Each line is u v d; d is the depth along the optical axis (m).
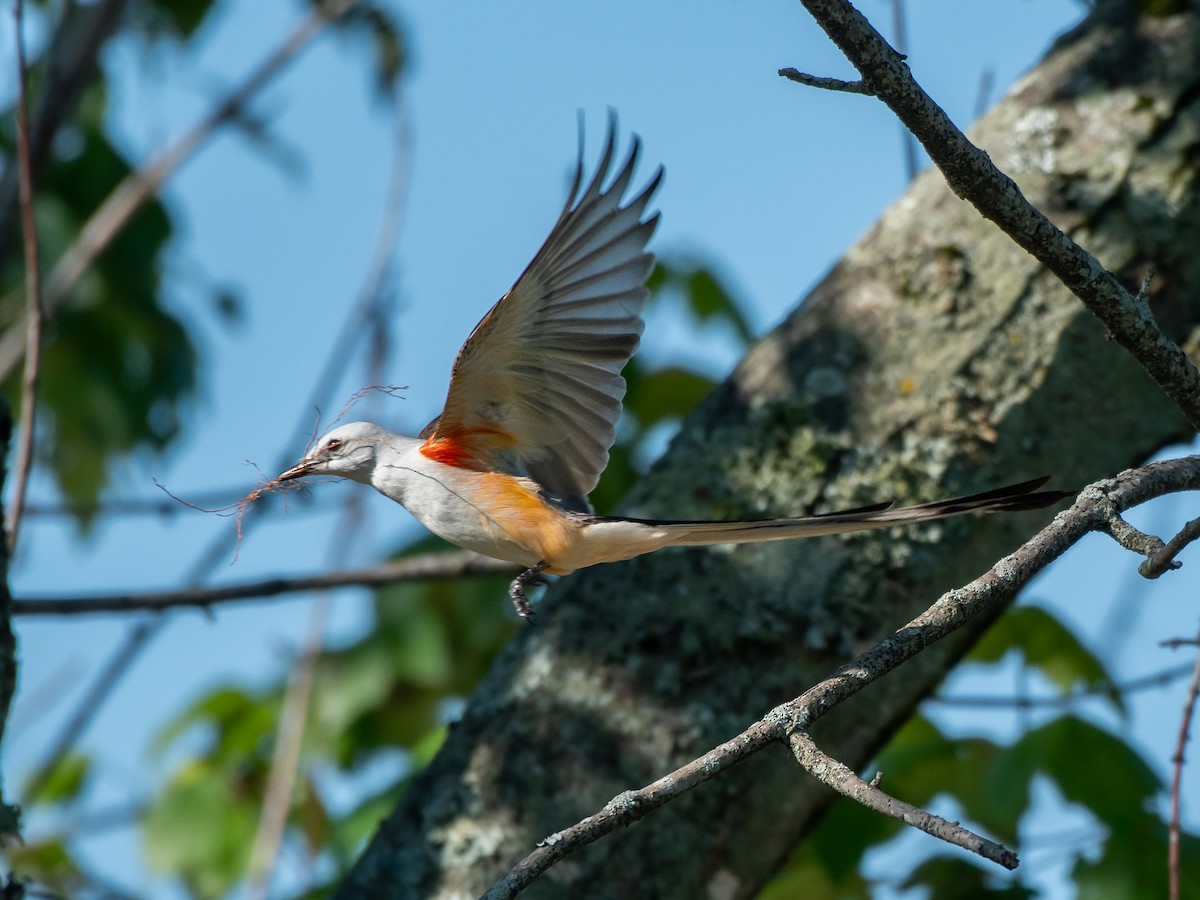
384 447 8.70
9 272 13.29
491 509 8.21
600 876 8.02
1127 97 9.13
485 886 8.03
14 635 6.76
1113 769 9.72
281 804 10.24
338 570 10.58
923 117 6.04
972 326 8.77
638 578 8.58
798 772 8.20
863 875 10.62
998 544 8.52
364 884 8.24
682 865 8.07
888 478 8.59
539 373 8.17
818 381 8.85
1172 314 8.82
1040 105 9.27
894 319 8.90
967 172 6.21
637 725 8.23
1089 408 8.70
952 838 5.15
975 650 11.20
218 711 12.20
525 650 8.64
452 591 12.05
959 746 10.52
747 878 8.16
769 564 8.48
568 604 8.67
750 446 8.79
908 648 6.07
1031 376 8.69
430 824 8.27
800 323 9.12
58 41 11.48
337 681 11.86
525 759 8.26
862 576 8.42
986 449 8.62
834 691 5.93
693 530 7.65
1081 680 10.95
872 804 5.44
